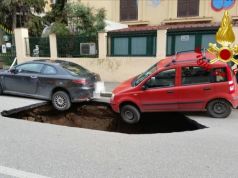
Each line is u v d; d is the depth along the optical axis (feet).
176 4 65.62
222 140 18.04
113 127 27.84
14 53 52.44
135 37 42.39
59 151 15.88
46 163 14.17
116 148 16.47
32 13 72.23
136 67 41.98
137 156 15.21
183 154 15.55
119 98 25.22
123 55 43.73
